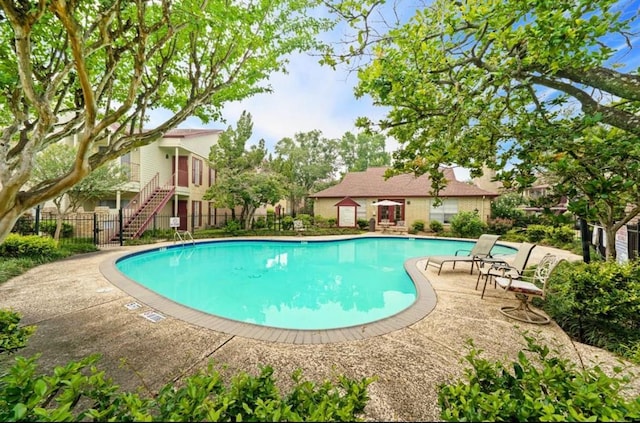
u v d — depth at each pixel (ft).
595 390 4.49
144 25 7.88
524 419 3.98
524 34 6.23
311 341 11.45
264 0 11.75
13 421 3.63
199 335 11.80
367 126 10.12
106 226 44.01
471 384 5.02
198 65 12.46
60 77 8.47
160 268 32.30
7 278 20.36
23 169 6.79
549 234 43.34
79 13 9.71
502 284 15.34
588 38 5.82
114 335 11.64
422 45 7.72
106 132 12.38
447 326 13.14
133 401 3.94
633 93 6.01
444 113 8.61
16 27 6.09
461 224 53.67
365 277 28.71
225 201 53.31
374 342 11.43
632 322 11.67
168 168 59.00
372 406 7.58
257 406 4.06
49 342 10.92
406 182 67.87
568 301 13.19
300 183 102.89
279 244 48.06
